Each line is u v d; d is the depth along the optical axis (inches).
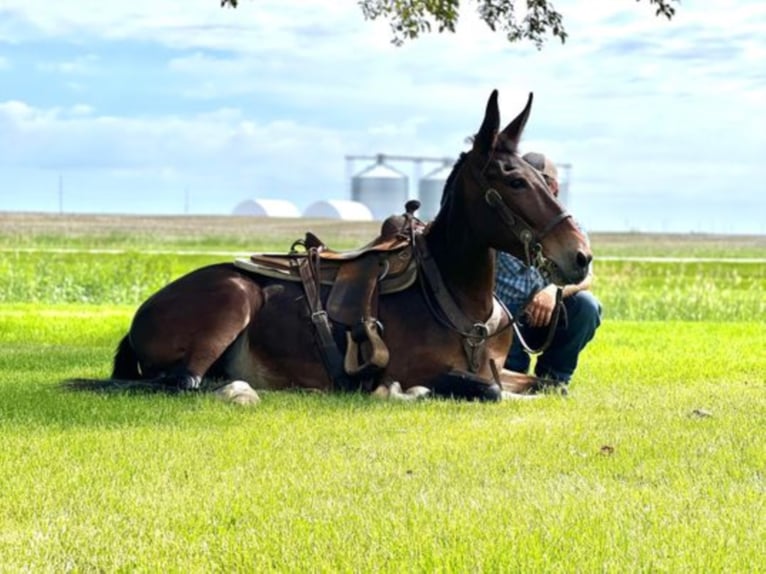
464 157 358.0
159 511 219.8
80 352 541.3
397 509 220.4
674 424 320.8
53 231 3634.4
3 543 199.6
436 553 188.4
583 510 217.6
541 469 259.0
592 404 362.0
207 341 363.3
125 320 740.7
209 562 187.9
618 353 572.7
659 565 184.1
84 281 1146.0
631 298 1084.5
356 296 362.6
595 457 272.1
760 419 332.2
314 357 365.1
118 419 323.6
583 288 408.8
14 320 727.1
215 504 224.7
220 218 5329.7
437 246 364.2
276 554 190.9
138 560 189.2
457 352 360.2
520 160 344.8
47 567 186.1
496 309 370.0
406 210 380.8
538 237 336.5
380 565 184.1
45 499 230.7
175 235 3617.1
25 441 290.4
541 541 195.9
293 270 374.9
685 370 487.8
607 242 4579.2
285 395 360.2
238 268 378.9
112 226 4254.4
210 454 275.1
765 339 673.0
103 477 249.1
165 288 377.4
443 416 329.7
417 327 359.6
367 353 358.9
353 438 296.4
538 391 389.4
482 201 345.1
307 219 5487.2
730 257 3176.7
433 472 255.4
